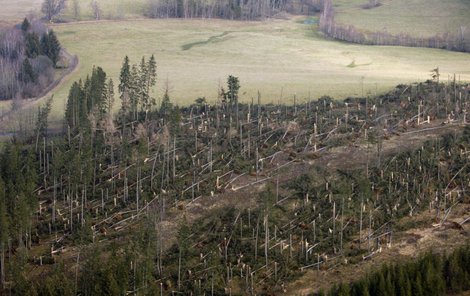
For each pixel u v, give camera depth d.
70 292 89.56
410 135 131.38
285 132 136.25
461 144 124.69
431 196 111.69
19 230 104.12
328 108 149.62
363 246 102.56
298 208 111.75
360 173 119.06
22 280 92.56
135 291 92.56
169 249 104.31
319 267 98.44
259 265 99.75
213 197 116.75
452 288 89.94
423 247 100.38
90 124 137.75
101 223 112.25
